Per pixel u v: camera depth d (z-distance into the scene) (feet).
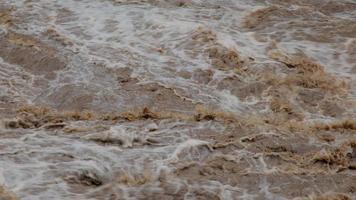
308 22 112.06
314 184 62.28
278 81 89.86
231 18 112.68
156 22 107.96
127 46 100.94
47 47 98.94
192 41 100.78
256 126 74.54
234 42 101.91
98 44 101.60
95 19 111.34
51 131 71.56
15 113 78.13
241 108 83.61
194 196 57.67
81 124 74.02
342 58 99.66
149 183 59.41
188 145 67.00
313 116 82.28
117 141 68.49
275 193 59.82
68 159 63.10
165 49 99.66
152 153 66.23
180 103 83.35
